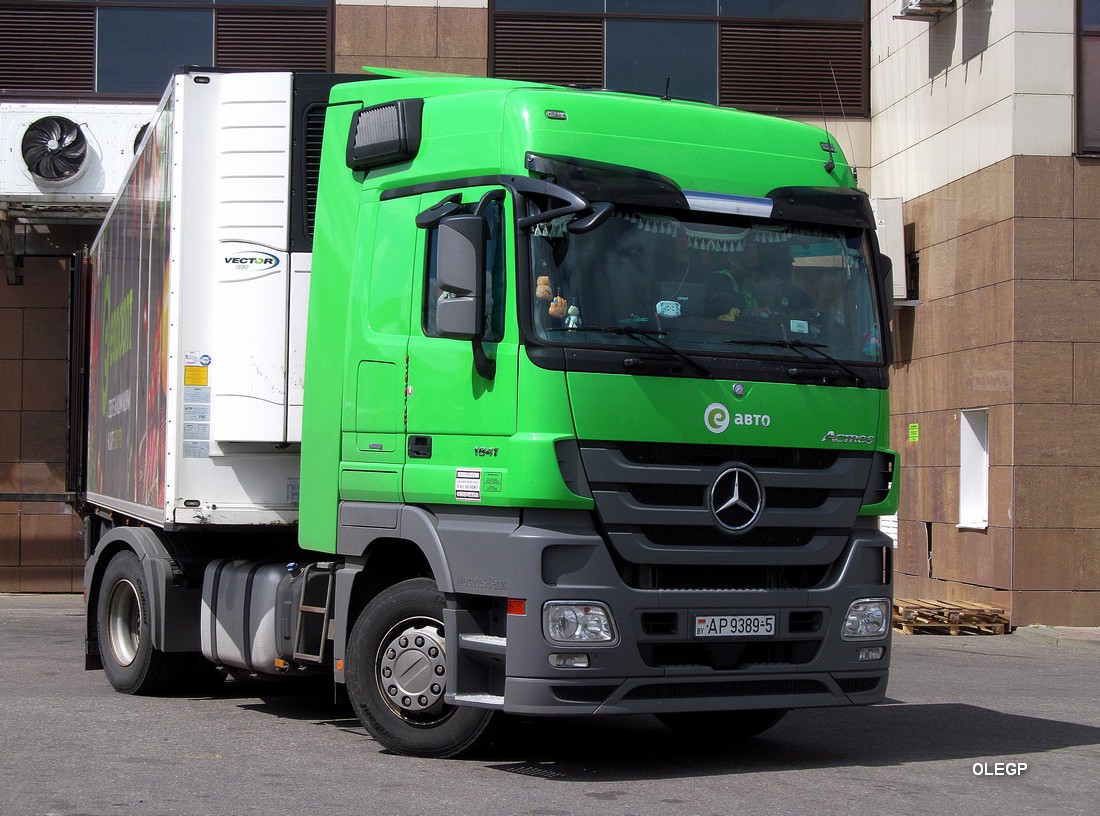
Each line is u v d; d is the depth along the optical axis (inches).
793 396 290.0
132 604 404.2
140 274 414.6
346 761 292.8
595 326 275.1
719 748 323.9
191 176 351.3
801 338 295.4
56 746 309.9
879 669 300.2
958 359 680.4
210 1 756.0
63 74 753.0
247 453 352.5
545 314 272.7
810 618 293.3
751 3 778.8
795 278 298.8
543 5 765.9
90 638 429.7
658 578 278.7
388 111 308.0
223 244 347.6
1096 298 632.4
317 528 318.7
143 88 754.8
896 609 639.1
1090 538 628.1
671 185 287.4
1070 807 259.6
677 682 277.6
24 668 461.1
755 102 779.4
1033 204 631.8
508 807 249.4
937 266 704.4
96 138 719.7
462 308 273.9
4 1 751.7
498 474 273.1
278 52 756.0
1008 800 264.5
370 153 310.8
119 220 471.2
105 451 489.4
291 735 327.6
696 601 278.8
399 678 295.3
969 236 671.8
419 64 759.1
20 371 765.3
